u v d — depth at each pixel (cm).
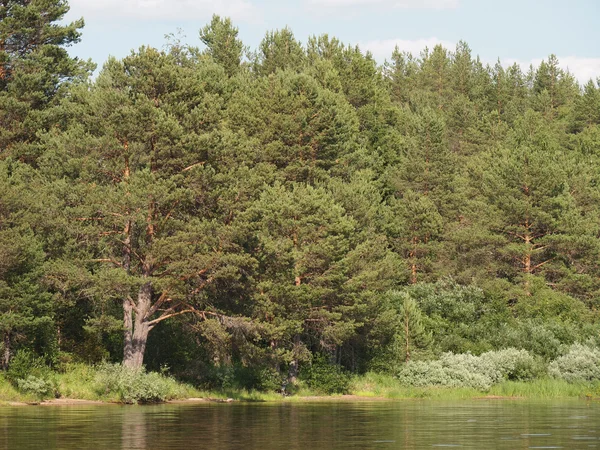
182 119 4656
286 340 4988
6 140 5400
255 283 4622
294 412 3152
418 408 3506
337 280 5009
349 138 7050
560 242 6925
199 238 4256
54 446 1791
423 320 6081
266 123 6316
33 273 3953
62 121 5644
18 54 6103
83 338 4597
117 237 4316
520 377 5381
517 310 6656
